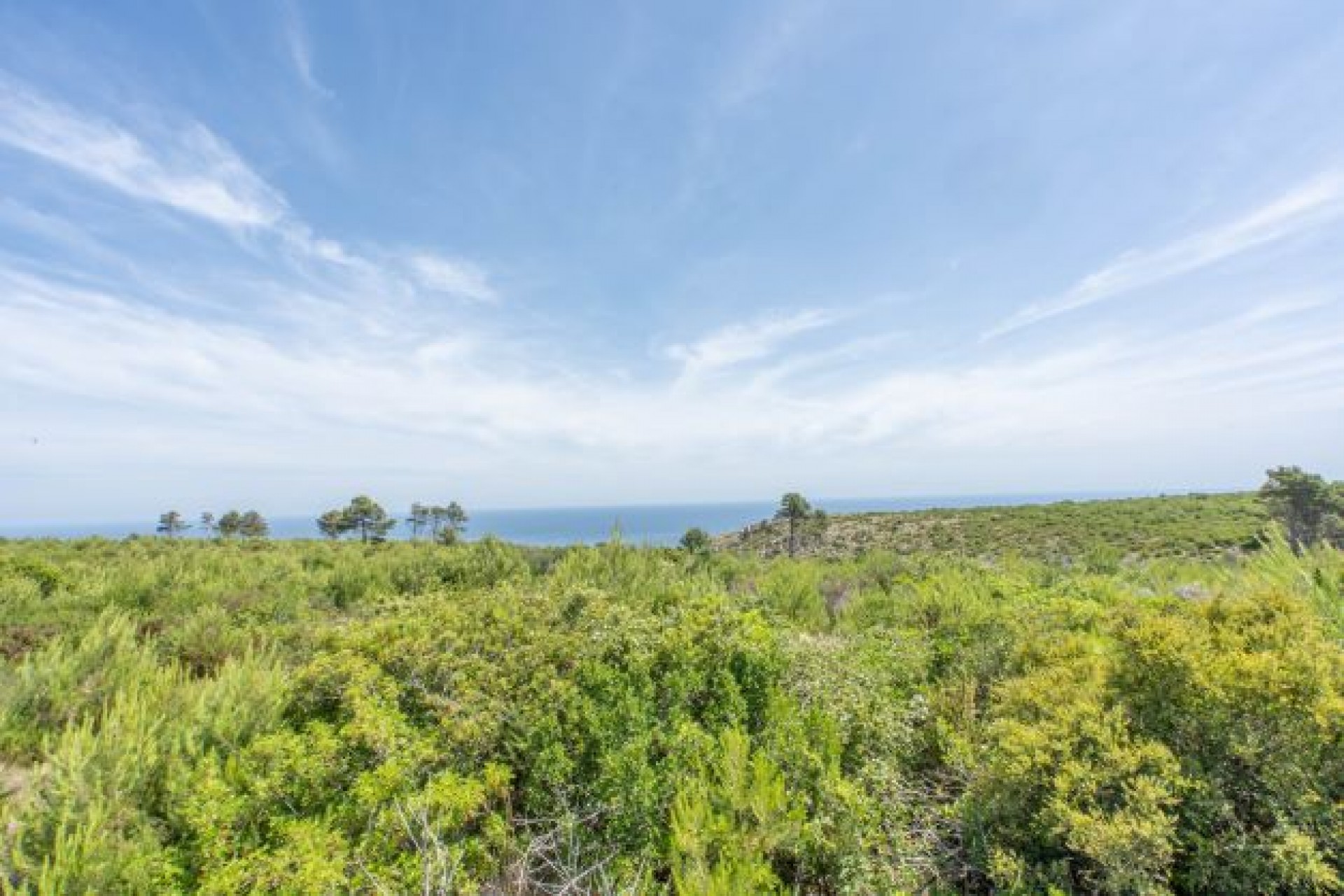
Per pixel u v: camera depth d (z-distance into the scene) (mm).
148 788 3014
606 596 5551
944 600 6102
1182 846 2414
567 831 2877
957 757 3326
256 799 2812
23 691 4109
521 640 4469
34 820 2680
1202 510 34406
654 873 2850
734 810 2824
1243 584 5074
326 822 2752
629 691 3545
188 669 4871
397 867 2570
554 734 3363
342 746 3189
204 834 2570
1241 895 2279
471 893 2498
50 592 8055
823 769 3086
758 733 3479
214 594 7449
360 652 4164
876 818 2906
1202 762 2615
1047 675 3393
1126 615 3236
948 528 39875
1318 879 2137
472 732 3340
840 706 3650
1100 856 2326
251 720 3531
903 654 4805
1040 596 5992
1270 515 28281
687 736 3289
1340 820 2287
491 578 8484
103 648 4953
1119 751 2568
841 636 5922
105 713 3449
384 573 8922
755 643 4234
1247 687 2545
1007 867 2582
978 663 4492
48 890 2266
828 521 51844
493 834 2867
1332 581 4266
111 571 8805
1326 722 2355
